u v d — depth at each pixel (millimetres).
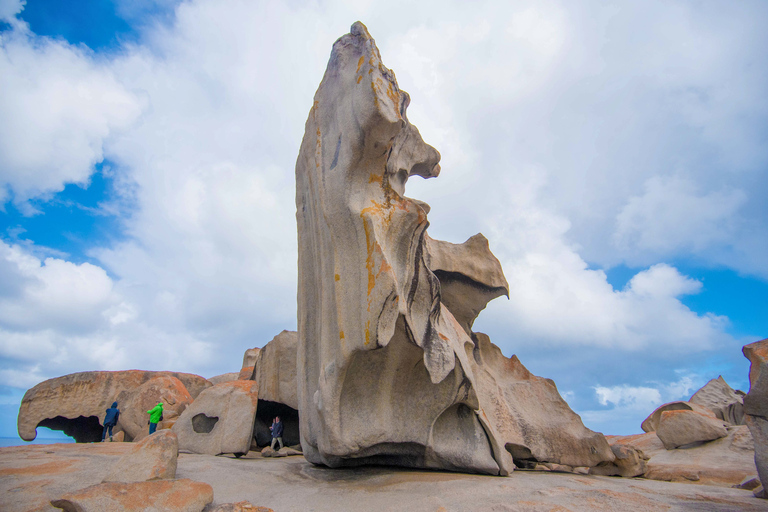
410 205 6047
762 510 4496
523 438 7883
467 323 9922
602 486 5613
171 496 4156
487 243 10055
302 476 5977
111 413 9828
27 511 4137
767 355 5535
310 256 7223
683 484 6336
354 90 6078
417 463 6359
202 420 8914
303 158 7676
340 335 5590
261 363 10289
